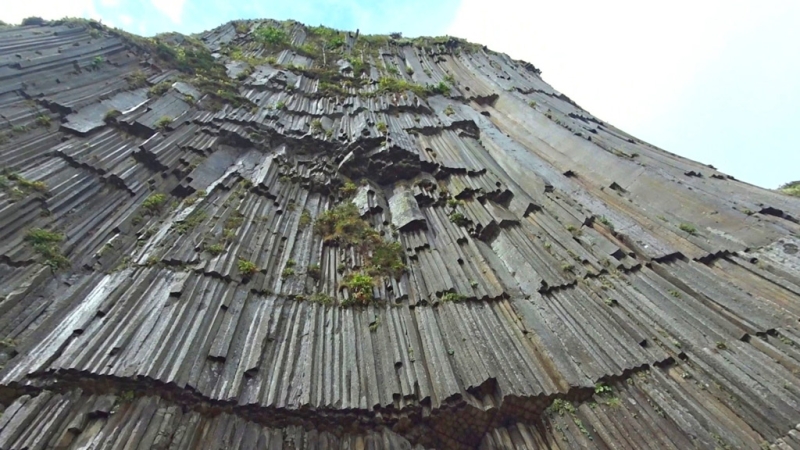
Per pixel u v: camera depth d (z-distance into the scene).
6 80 20.45
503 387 13.76
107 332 12.85
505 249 20.16
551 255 19.14
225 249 17.42
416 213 22.36
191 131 25.17
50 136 19.81
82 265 16.16
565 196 22.72
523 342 15.53
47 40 24.62
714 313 15.17
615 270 17.70
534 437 13.45
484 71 40.75
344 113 31.95
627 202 21.80
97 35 27.75
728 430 12.13
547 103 34.91
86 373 11.52
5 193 16.02
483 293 17.36
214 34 42.62
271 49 40.44
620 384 13.88
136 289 14.54
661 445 12.17
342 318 16.73
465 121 31.23
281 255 19.16
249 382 13.22
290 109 30.70
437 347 15.19
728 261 17.16
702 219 19.20
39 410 10.81
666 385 13.55
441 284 18.02
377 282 18.38
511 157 26.50
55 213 17.06
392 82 36.09
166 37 34.34
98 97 23.64
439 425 13.55
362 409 13.35
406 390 13.81
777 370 12.99
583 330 15.69
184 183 21.61
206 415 12.12
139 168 21.19
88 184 18.91
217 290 15.52
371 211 22.97
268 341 14.73
